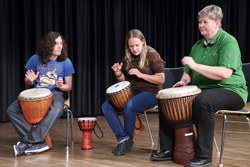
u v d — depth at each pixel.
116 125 2.79
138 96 2.78
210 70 2.33
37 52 3.17
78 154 2.79
